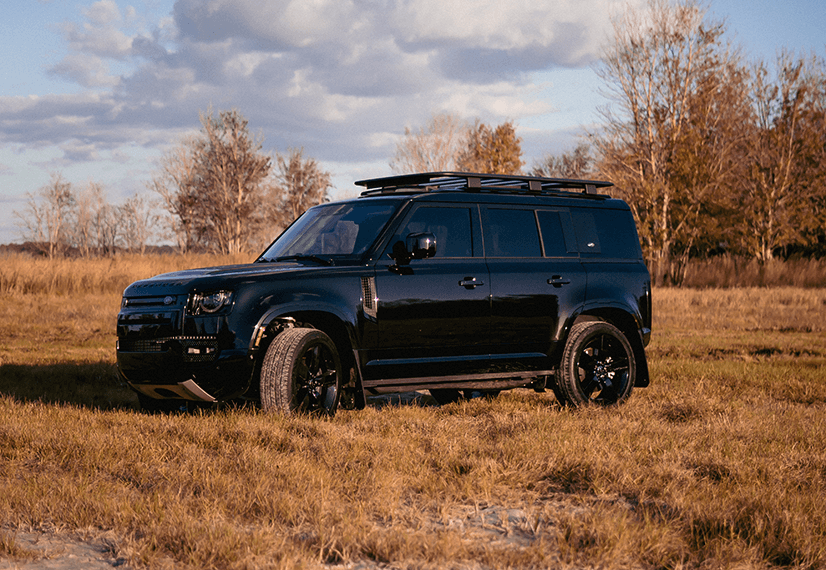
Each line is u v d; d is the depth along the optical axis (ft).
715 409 23.56
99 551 11.60
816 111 142.92
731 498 13.75
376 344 21.42
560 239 24.86
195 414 21.34
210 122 247.09
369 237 22.24
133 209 288.92
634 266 26.22
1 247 83.92
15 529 12.57
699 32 143.84
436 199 22.98
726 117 150.71
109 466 15.81
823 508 13.33
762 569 10.99
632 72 144.46
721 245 152.25
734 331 59.98
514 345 23.47
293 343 20.07
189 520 12.22
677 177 137.18
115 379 29.53
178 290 20.31
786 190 142.31
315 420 19.35
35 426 19.42
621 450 17.40
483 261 23.21
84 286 83.51
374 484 14.28
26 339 49.24
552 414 21.97
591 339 24.57
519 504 13.89
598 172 150.82
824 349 45.91
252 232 256.11
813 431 19.77
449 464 15.96
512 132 204.33
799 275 118.73
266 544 11.37
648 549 11.48
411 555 11.26
